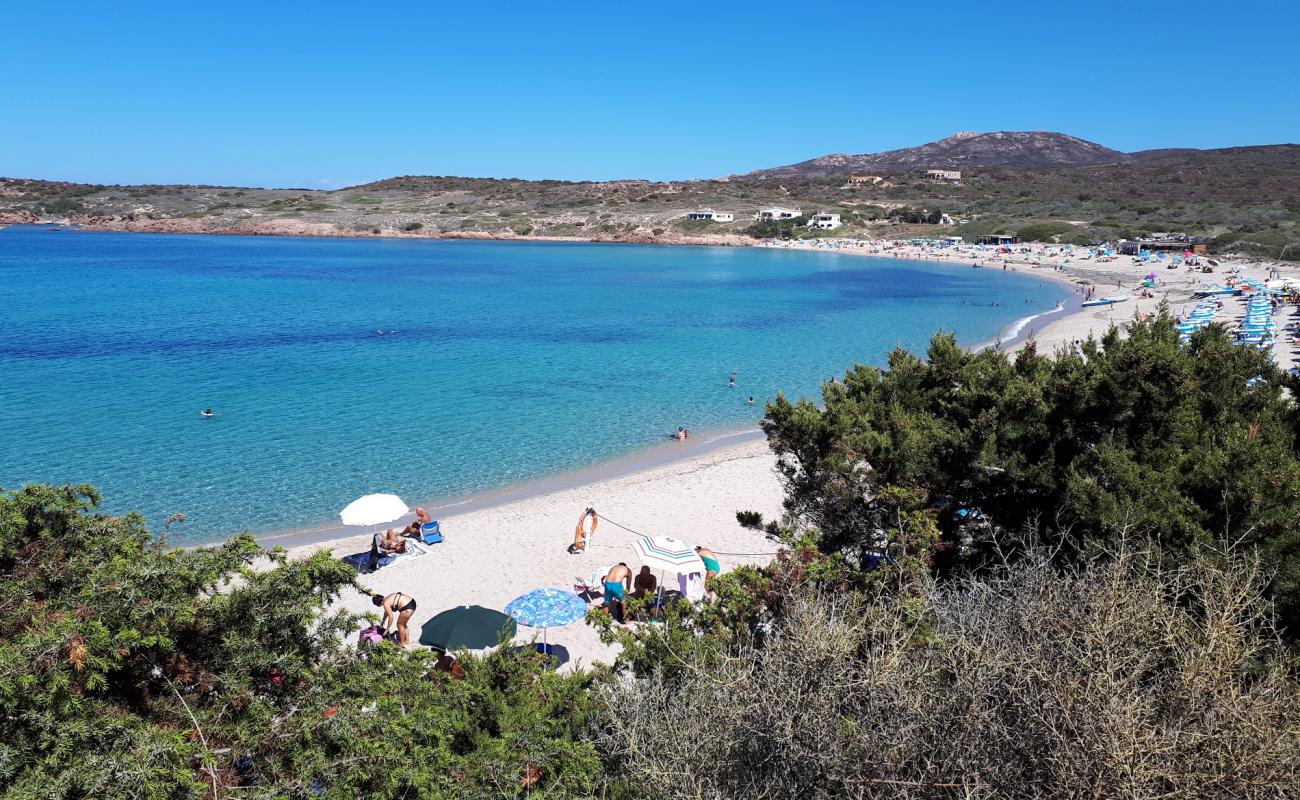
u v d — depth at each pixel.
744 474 28.03
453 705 9.12
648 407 38.84
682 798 6.25
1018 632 6.46
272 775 7.04
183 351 51.75
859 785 5.82
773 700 6.38
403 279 107.69
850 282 110.19
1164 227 159.75
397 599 16.20
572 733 9.05
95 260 124.25
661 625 10.99
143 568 7.36
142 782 5.80
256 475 27.52
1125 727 5.10
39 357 48.53
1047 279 111.19
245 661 7.60
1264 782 4.94
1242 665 5.77
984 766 5.51
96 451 29.69
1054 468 12.12
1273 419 12.76
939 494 13.55
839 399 16.39
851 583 10.37
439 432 33.66
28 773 5.86
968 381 16.02
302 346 54.75
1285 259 118.00
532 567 20.11
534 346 56.59
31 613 7.37
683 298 90.12
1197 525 9.34
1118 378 12.44
